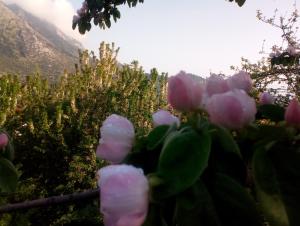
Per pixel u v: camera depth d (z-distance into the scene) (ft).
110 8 1.89
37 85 5.16
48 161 4.19
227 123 0.38
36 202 0.54
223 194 0.34
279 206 0.34
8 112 4.44
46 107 4.78
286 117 0.40
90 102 4.62
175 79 0.41
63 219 3.14
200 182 0.34
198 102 0.41
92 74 5.03
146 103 5.07
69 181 4.09
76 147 4.22
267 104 0.48
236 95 0.39
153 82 5.43
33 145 4.23
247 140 0.40
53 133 4.20
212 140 0.37
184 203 0.33
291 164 0.36
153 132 0.41
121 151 0.42
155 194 0.33
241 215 0.33
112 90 4.82
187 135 0.35
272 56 2.42
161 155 0.34
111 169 0.34
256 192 0.35
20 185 3.53
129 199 0.32
